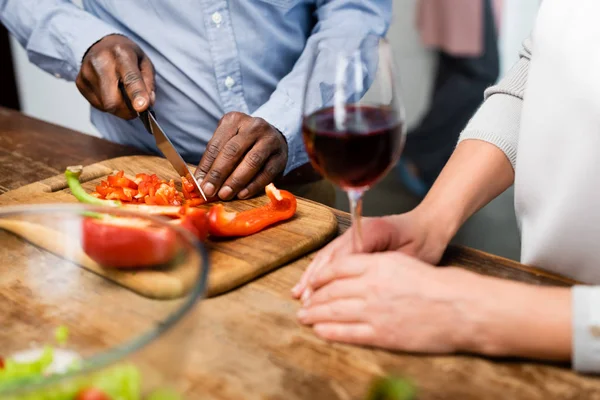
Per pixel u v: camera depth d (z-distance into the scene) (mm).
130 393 689
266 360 920
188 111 1883
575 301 883
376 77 933
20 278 1097
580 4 1211
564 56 1221
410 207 4043
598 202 1222
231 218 1215
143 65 1631
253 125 1449
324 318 975
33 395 642
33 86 3445
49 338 958
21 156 1761
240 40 1798
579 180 1226
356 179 936
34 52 1828
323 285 1017
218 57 1801
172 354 732
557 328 877
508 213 3809
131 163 1654
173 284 967
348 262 991
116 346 933
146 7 1803
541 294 909
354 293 959
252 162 1419
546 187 1284
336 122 889
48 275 1099
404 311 928
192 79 1829
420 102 4492
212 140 1451
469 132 1327
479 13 4055
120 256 1018
